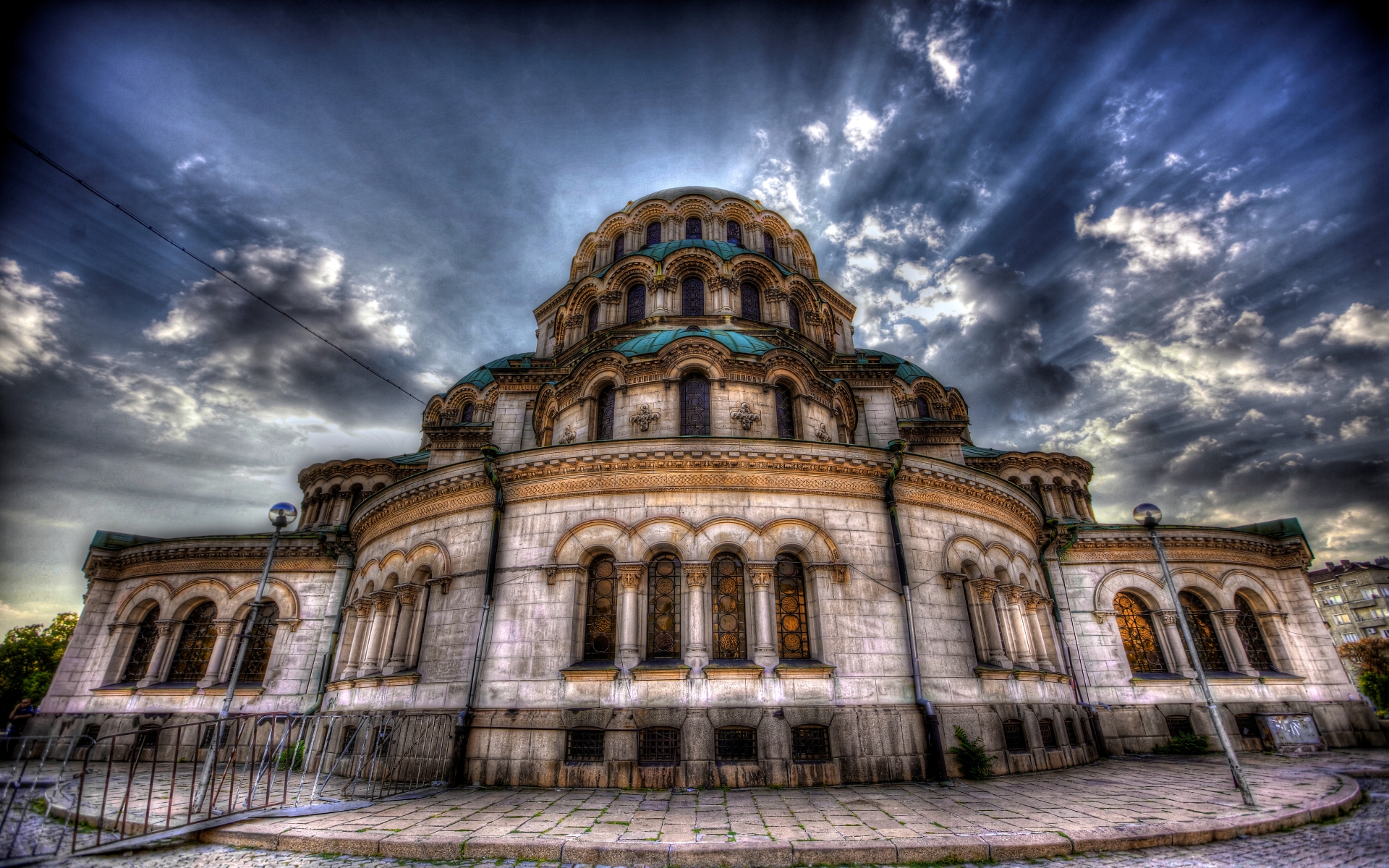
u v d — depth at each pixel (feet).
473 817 39.17
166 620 85.71
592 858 31.94
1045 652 69.51
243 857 32.48
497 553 60.49
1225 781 52.44
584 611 57.93
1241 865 30.25
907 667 56.80
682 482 60.08
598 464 60.44
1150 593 86.74
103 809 33.32
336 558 86.53
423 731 55.01
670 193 128.06
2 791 48.21
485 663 56.49
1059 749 63.05
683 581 57.16
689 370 75.97
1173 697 81.05
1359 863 30.09
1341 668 85.92
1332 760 69.56
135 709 80.89
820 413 79.15
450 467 65.72
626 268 106.22
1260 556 91.50
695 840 33.65
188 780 57.77
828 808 41.81
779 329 99.25
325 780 53.83
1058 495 111.65
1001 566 68.03
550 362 105.19
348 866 31.22
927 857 31.83
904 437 106.73
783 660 55.98
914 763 52.90
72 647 87.25
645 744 51.85
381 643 67.00
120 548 92.32
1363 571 321.32
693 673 53.57
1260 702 81.71
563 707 53.06
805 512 60.29
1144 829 34.86
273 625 84.74
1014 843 32.50
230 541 87.51
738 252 107.14
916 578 60.85
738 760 51.19
